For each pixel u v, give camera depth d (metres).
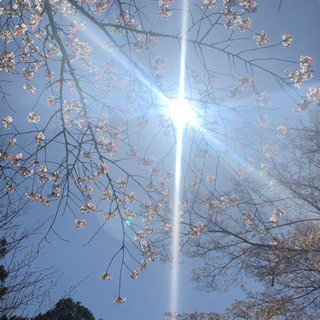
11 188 5.02
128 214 5.41
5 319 6.32
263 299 11.66
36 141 5.03
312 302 11.39
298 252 10.62
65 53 4.51
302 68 4.45
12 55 4.56
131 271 5.03
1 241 6.44
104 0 4.81
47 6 4.33
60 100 4.57
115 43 4.54
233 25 4.54
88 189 5.48
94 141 4.63
